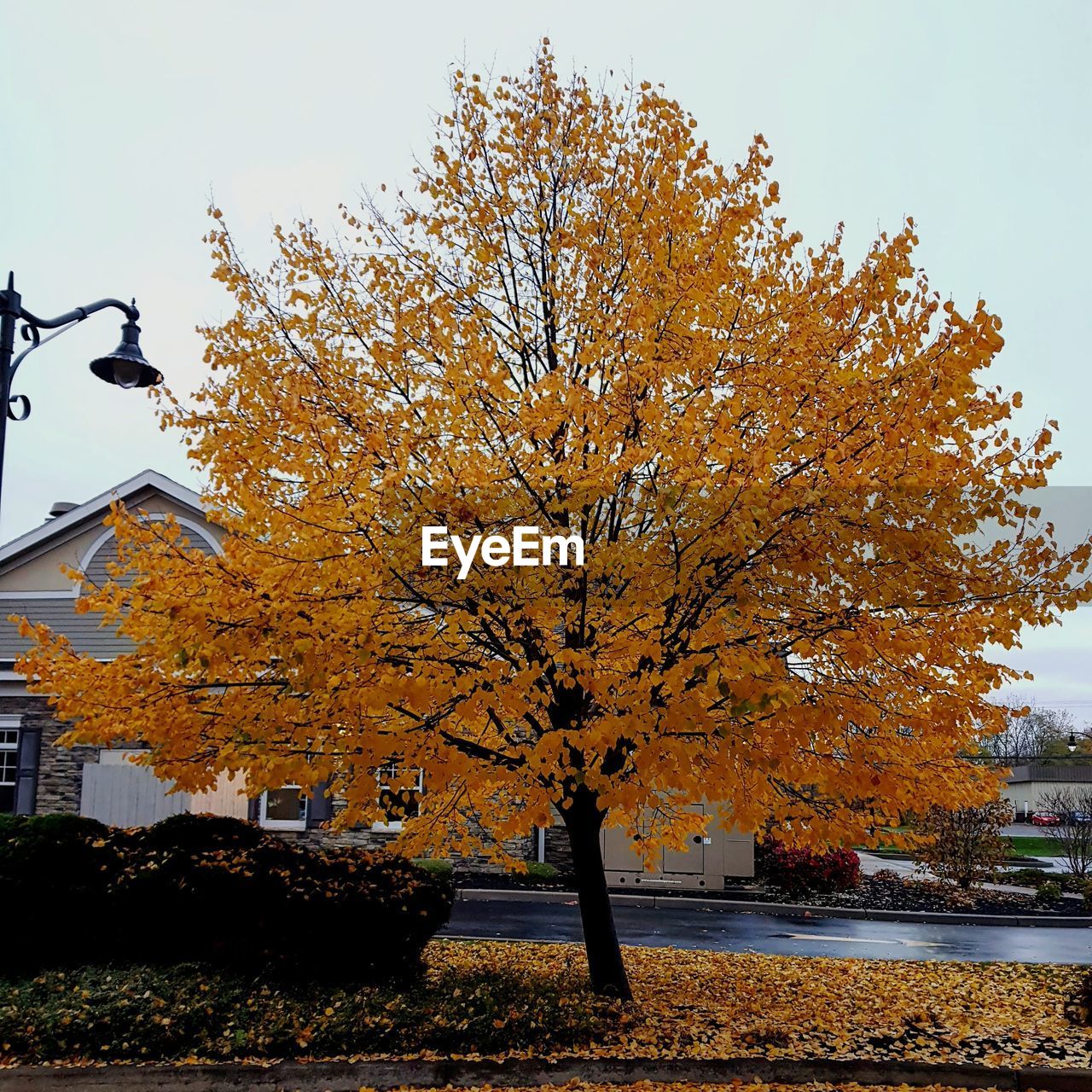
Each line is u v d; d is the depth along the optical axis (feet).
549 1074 17.75
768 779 19.39
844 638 15.80
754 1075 17.92
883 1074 17.98
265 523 17.02
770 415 16.62
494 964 26.86
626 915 42.70
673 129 18.26
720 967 28.48
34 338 22.26
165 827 24.56
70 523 53.52
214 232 19.66
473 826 48.91
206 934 22.50
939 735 17.98
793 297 17.33
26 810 50.57
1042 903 51.21
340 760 18.38
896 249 16.48
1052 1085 17.72
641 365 15.61
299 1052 18.30
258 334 19.12
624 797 15.79
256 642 15.81
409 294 19.95
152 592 15.79
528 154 20.75
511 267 21.86
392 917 22.49
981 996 24.63
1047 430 16.02
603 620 18.75
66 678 16.78
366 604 16.08
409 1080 17.54
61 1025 18.47
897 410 15.51
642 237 18.51
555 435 18.90
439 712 18.29
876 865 69.36
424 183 20.90
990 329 14.62
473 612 18.35
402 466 16.71
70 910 22.62
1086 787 139.03
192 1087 17.20
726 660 14.49
